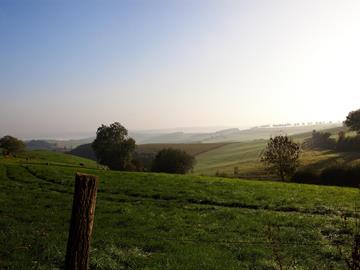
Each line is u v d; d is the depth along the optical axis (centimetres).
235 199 3381
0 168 5678
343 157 12550
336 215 2786
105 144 12744
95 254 1638
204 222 2448
